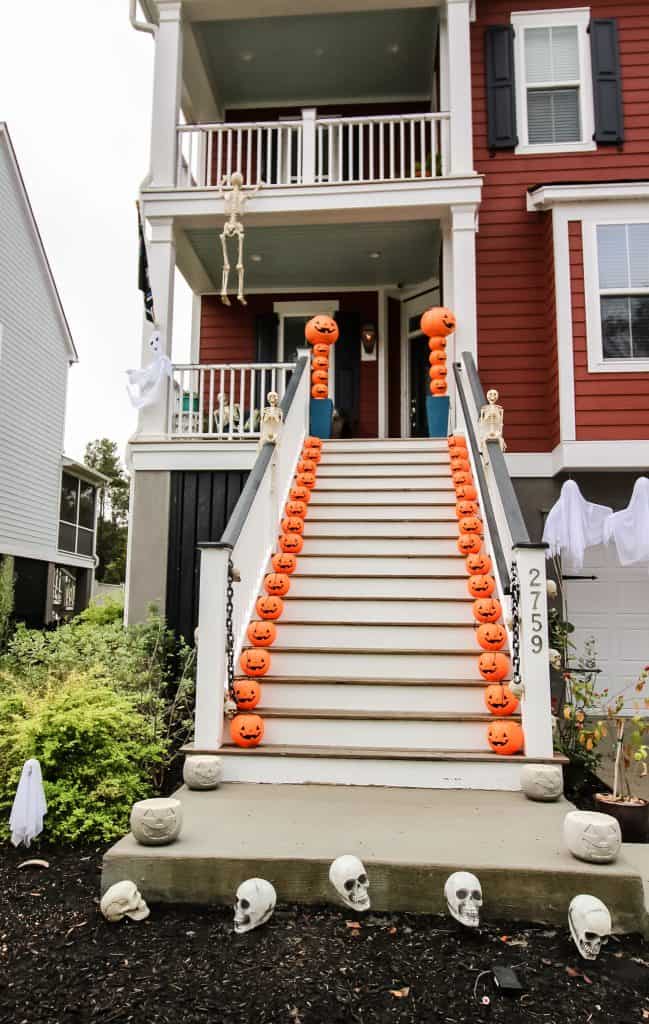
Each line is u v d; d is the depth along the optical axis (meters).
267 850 3.12
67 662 5.96
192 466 8.03
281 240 9.88
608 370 7.95
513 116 9.08
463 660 4.88
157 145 8.87
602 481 8.22
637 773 5.53
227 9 9.22
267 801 3.82
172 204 8.75
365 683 4.66
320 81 11.27
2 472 15.97
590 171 8.91
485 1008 2.38
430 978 2.54
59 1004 2.39
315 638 5.23
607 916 2.69
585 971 2.61
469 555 5.84
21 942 2.80
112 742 4.36
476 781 4.12
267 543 5.97
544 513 8.33
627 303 8.08
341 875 2.91
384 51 10.57
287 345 11.78
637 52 9.11
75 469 20.22
